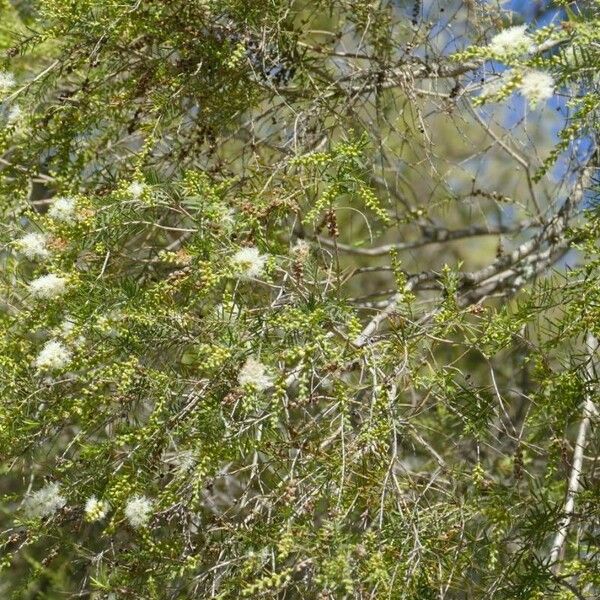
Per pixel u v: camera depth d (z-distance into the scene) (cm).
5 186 325
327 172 309
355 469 274
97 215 284
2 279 307
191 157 337
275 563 274
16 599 303
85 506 279
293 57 341
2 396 279
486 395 293
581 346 312
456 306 293
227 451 267
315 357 276
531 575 274
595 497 292
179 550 281
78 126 330
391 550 257
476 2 351
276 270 296
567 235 312
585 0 317
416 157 399
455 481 291
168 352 293
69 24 318
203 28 327
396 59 370
